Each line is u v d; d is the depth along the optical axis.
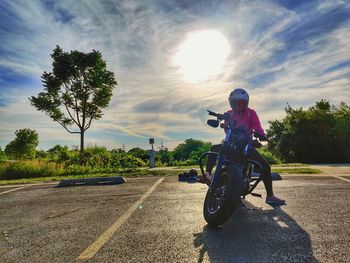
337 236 3.37
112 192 7.15
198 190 6.73
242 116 4.74
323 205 4.82
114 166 17.89
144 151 27.55
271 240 3.35
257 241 3.34
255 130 4.70
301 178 8.01
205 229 3.86
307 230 3.62
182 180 8.59
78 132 25.64
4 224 4.72
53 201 6.45
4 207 6.15
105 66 25.53
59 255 3.24
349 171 9.62
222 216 3.74
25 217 5.11
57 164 18.11
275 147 21.77
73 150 27.86
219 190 3.97
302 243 3.21
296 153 20.31
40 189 8.58
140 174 11.04
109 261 3.00
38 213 5.36
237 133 4.23
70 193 7.41
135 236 3.71
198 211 4.79
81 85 25.14
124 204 5.66
